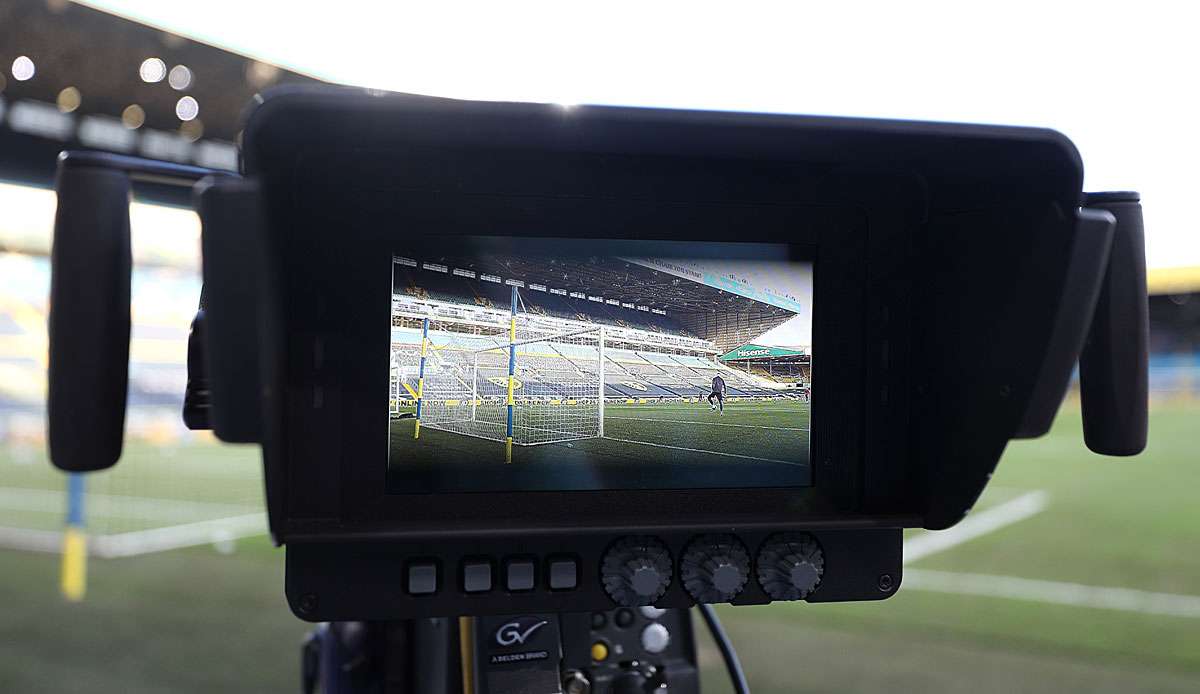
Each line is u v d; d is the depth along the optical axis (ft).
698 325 4.16
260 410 2.91
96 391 3.06
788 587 3.99
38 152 30.66
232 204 2.71
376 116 3.23
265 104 3.09
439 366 3.93
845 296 4.26
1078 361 3.99
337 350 3.84
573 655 4.45
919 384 4.22
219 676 15.24
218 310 2.76
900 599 20.98
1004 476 45.21
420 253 3.90
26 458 49.55
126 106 32.30
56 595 20.72
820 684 14.70
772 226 4.20
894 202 4.24
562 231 4.03
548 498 4.02
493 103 3.24
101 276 3.05
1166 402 88.12
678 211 4.12
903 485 4.30
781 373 4.22
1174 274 85.51
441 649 4.34
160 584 21.90
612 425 4.08
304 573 3.79
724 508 4.17
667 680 4.55
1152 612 19.94
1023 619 19.19
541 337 4.02
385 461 3.89
